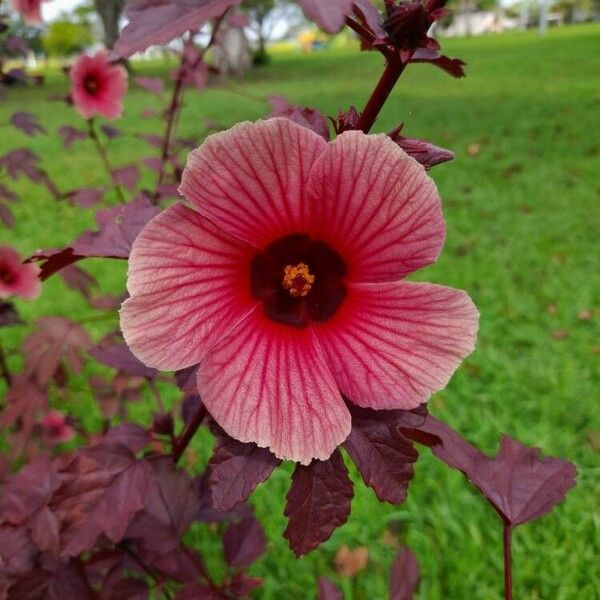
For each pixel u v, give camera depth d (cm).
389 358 16
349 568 42
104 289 76
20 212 105
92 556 29
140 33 14
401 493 17
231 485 16
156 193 43
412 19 16
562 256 82
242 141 14
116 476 25
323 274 17
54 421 46
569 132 146
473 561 42
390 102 191
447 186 112
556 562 41
